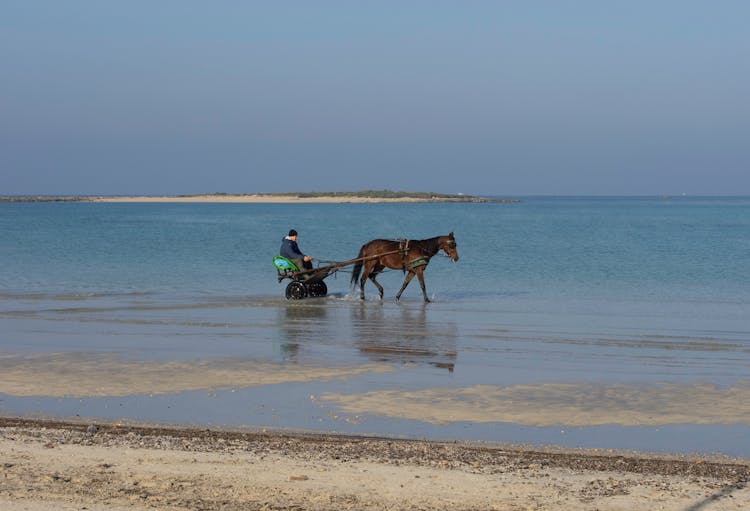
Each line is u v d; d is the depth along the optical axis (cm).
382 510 877
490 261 4181
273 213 14388
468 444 1161
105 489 935
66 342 1916
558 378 1553
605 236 6744
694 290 2959
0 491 924
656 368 1644
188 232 7319
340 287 3120
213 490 938
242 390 1470
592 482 981
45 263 4000
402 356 1753
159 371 1609
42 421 1277
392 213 14525
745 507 891
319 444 1146
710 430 1234
